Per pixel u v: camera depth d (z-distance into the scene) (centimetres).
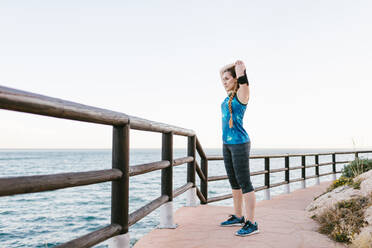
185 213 420
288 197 665
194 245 282
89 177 181
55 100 158
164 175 349
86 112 180
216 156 548
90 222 1502
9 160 11962
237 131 323
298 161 10944
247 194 320
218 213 419
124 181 226
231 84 332
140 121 257
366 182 414
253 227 317
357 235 284
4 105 128
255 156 589
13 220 1622
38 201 2439
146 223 1232
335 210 363
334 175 1029
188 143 457
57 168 7188
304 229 338
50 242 1134
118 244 223
